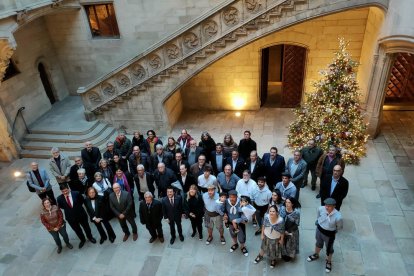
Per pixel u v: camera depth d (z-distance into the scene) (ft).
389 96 40.27
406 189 28.78
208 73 41.96
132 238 26.81
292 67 41.04
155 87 36.86
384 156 32.73
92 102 39.40
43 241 27.55
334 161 25.02
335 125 31.42
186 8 38.09
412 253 23.45
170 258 24.75
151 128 39.73
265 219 21.27
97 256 25.58
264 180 22.93
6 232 28.66
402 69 38.37
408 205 27.25
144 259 24.91
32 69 41.14
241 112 43.55
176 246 25.64
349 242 24.45
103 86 38.06
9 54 32.32
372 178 30.17
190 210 23.76
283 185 23.08
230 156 27.76
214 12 30.99
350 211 26.94
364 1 28.86
